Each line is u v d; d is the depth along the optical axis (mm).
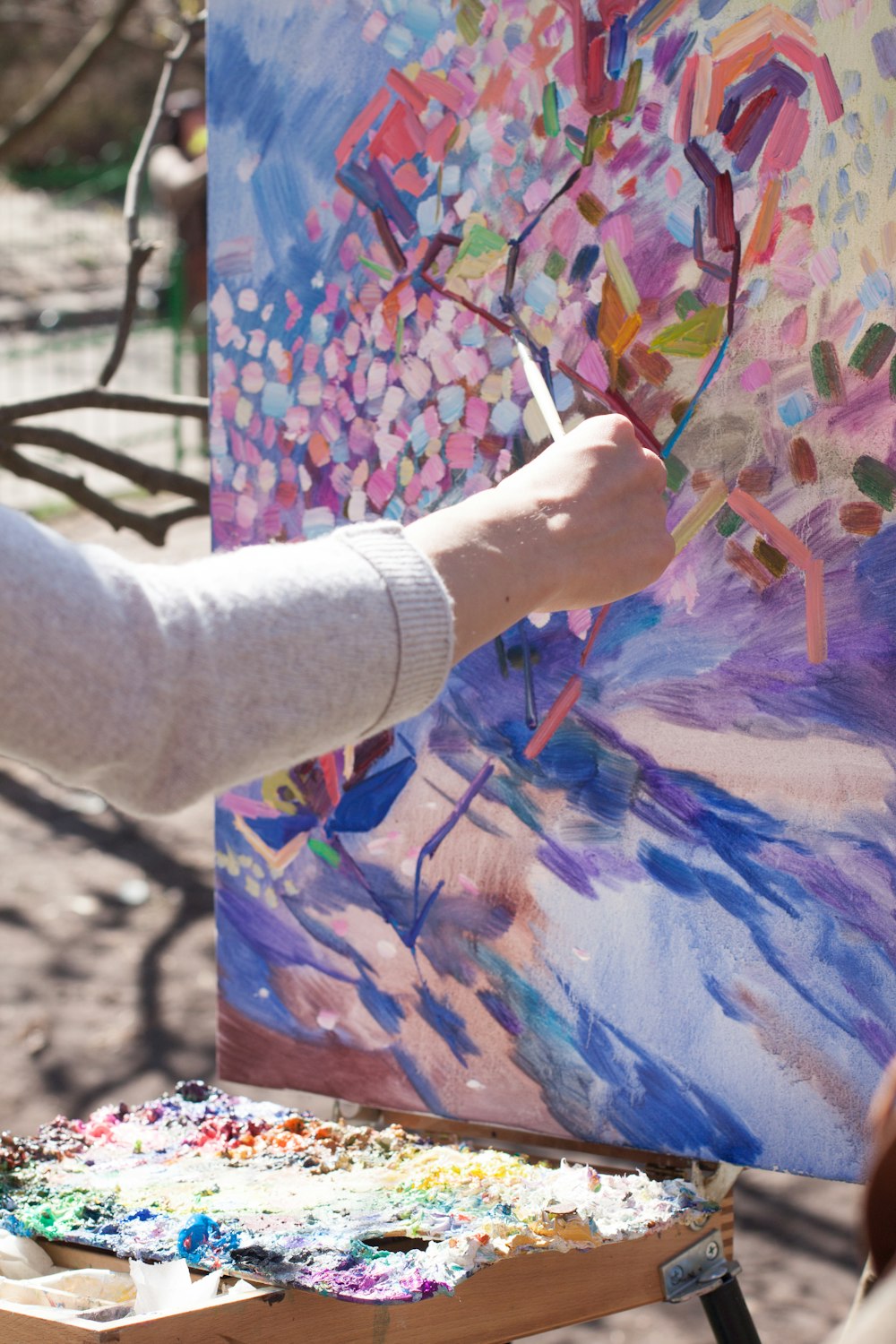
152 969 4305
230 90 1289
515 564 796
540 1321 1068
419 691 729
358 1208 1104
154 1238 1066
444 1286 971
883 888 1067
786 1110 1120
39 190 12641
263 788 1358
